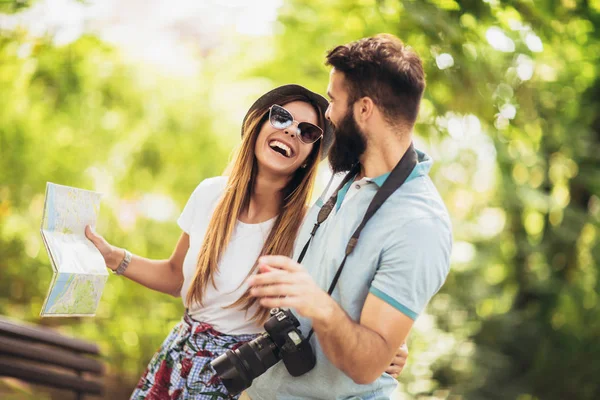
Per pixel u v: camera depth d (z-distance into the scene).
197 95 7.55
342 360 2.10
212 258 2.84
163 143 7.24
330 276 2.32
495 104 5.35
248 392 2.57
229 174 3.03
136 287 6.77
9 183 6.48
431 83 5.06
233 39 8.03
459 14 4.80
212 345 2.82
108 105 6.95
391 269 2.18
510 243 8.87
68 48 6.21
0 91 6.29
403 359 2.54
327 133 2.90
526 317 8.37
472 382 7.58
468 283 8.64
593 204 8.45
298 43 6.65
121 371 6.68
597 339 7.91
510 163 7.06
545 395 7.83
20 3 5.32
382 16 5.12
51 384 4.20
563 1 5.50
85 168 6.73
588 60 6.41
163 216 7.24
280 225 2.88
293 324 2.35
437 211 2.26
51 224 2.61
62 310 2.55
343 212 2.36
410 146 2.35
